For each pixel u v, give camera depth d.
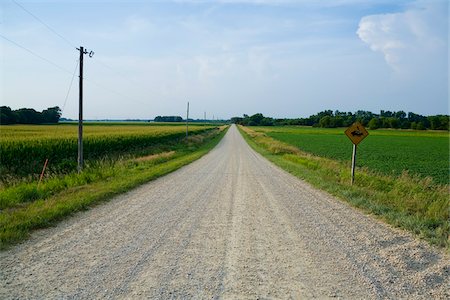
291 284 4.70
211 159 26.02
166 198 10.84
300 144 53.12
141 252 5.88
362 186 13.12
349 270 5.22
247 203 10.21
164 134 43.91
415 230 7.20
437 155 37.75
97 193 10.67
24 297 4.20
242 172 18.06
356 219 8.40
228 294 4.36
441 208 8.74
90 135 31.36
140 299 4.19
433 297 4.38
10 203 9.28
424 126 126.06
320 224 7.90
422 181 14.45
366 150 43.50
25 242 6.32
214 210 9.23
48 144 20.27
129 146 31.20
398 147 50.22
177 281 4.73
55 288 4.45
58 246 6.12
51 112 108.25
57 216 8.05
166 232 7.11
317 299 4.28
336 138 69.81
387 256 5.83
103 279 4.75
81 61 16.88
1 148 17.56
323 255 5.87
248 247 6.24
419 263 5.52
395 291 4.54
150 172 16.55
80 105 16.86
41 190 11.20
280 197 11.22
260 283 4.71
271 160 25.36
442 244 6.32
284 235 7.02
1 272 4.95
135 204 9.88
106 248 6.05
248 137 70.88
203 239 6.68
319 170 18.14
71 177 14.20
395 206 9.50
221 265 5.35
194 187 13.08
